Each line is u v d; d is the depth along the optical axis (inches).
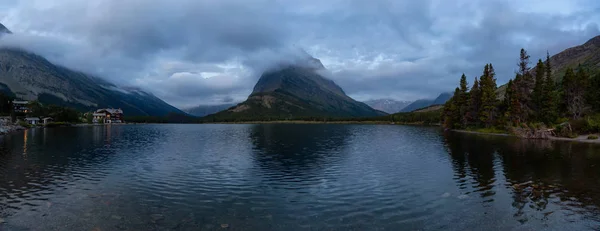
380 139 3420.3
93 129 6092.5
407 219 809.5
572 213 841.5
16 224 769.6
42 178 1290.6
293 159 1862.7
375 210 884.6
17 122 5900.6
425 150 2295.8
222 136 4050.2
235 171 1469.0
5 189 1103.6
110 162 1728.6
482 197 1002.1
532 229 739.4
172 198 1008.2
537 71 4808.1
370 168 1541.6
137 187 1149.1
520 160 1738.4
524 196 1005.8
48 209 885.2
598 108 4173.2
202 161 1779.0
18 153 2094.0
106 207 909.8
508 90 4896.7
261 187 1154.0
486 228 747.4
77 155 2011.6
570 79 4360.2
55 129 5738.2
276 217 829.2
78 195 1035.3
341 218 820.0
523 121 4323.3
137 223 781.3
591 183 1167.6
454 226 760.3
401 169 1509.6
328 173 1418.6
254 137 3846.0
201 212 869.8
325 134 4466.0
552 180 1222.9
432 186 1155.9
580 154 1961.1
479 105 5260.8
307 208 906.1
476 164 1626.5
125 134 4377.5
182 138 3654.0
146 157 1941.4
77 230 736.3
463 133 4394.7
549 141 2923.2
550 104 4247.0
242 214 853.2
